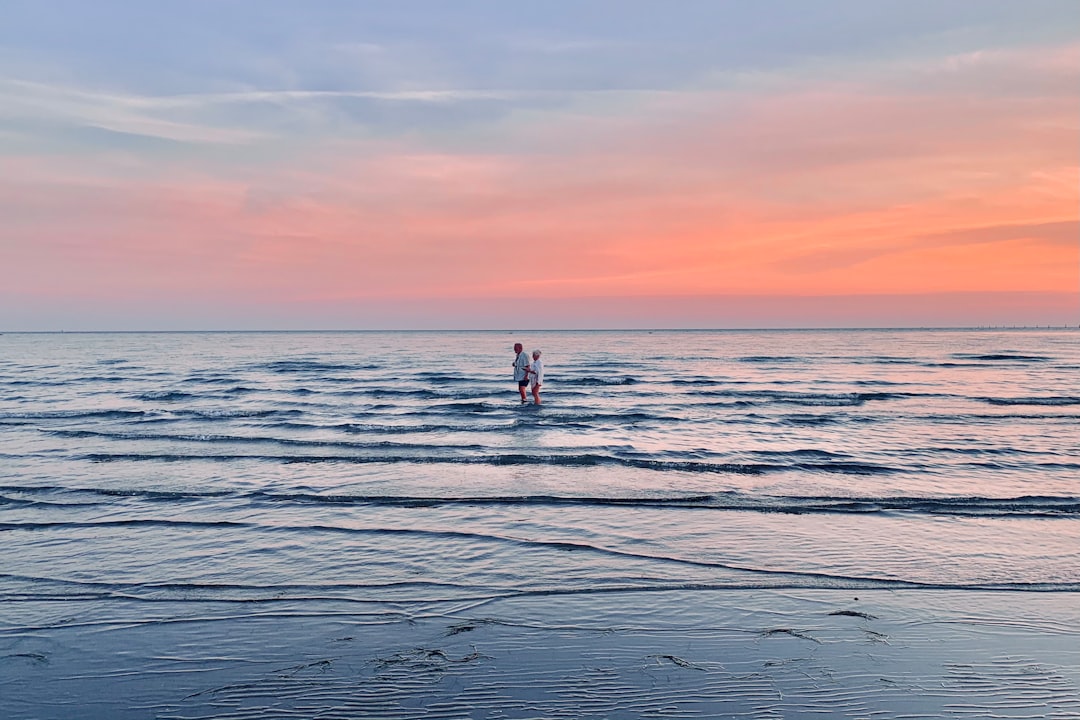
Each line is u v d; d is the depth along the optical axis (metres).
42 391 24.03
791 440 13.95
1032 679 4.23
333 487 9.49
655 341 101.19
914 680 4.23
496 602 5.51
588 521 7.82
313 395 22.75
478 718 3.80
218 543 7.03
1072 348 68.00
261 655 4.59
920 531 7.45
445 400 21.33
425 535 7.27
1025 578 6.01
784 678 4.25
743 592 5.70
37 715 3.87
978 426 16.09
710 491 9.29
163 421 16.20
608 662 4.48
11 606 5.44
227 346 82.31
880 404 20.81
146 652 4.64
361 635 4.90
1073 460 11.73
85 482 9.77
